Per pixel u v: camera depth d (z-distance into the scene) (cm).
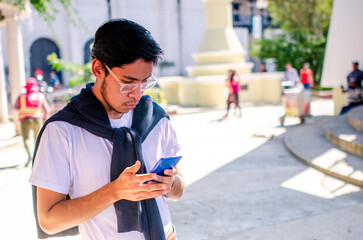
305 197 437
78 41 2409
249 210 404
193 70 1603
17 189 494
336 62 991
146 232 133
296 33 2095
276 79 1552
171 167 124
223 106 1443
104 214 131
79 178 127
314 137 716
